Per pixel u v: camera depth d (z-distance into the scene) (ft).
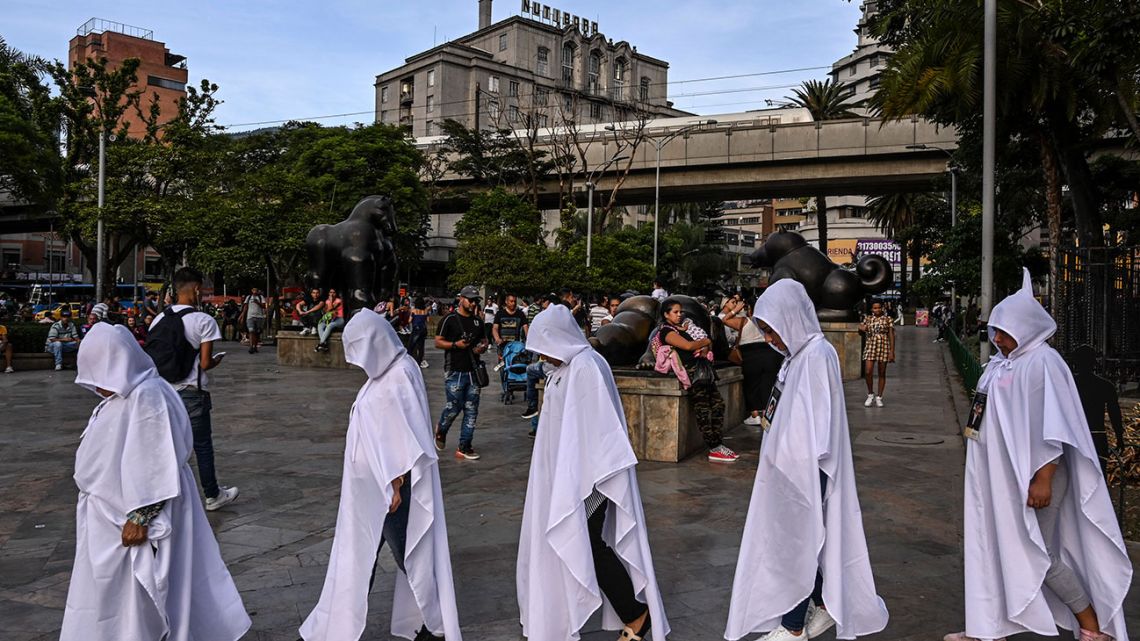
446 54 296.92
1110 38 39.14
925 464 28.48
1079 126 62.85
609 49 344.28
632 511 13.12
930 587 16.56
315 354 63.10
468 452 28.81
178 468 11.94
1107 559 12.68
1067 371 13.05
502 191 140.26
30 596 15.94
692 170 138.10
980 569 13.46
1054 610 13.46
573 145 149.89
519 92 312.09
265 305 104.27
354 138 128.16
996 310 13.79
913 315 192.65
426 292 222.69
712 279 219.41
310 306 65.36
